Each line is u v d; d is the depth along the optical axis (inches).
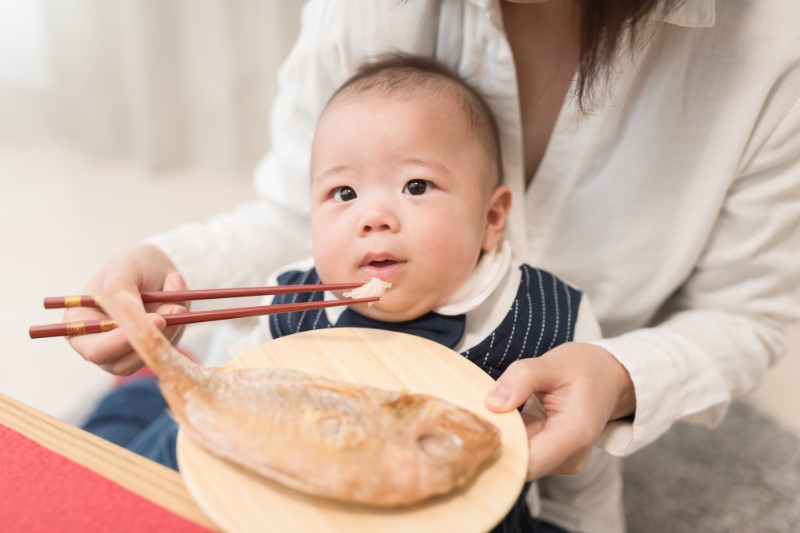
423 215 27.0
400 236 26.9
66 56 96.7
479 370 24.1
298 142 39.0
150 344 20.4
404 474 18.6
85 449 22.3
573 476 38.2
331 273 28.1
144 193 92.7
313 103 37.1
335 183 28.3
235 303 38.7
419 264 27.0
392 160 27.5
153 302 27.0
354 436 19.1
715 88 29.4
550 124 33.5
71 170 97.8
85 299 25.5
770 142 30.0
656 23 27.8
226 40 88.2
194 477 19.5
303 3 86.6
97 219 86.5
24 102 103.0
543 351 29.3
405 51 33.4
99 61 93.3
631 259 33.5
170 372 20.4
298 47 37.7
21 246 81.0
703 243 32.7
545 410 26.3
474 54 31.1
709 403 30.3
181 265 35.9
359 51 33.9
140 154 97.7
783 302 33.9
